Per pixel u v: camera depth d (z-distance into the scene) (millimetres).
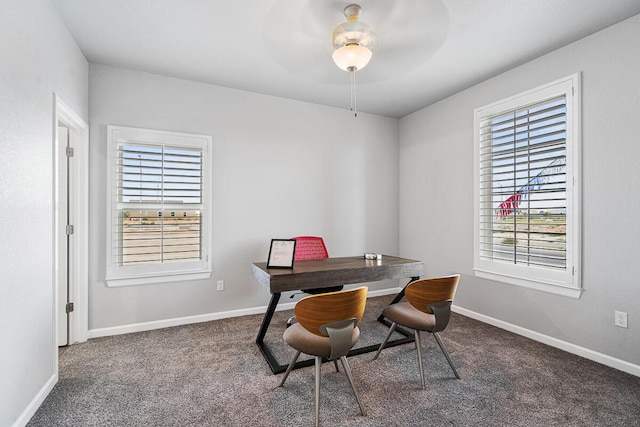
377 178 4270
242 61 2760
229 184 3320
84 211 2660
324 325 1648
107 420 1657
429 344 2629
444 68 2893
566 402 1808
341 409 1751
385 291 4297
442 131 3699
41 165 1818
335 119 3957
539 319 2695
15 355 1542
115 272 2812
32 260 1711
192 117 3143
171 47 2521
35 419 1662
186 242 3096
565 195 2488
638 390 1922
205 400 1836
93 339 2707
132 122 2895
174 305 3066
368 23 2189
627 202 2143
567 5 2006
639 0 1944
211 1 1969
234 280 3344
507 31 2297
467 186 3377
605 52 2252
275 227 3566
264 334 2561
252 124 3441
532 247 2709
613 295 2217
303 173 3740
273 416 1694
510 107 2896
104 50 2557
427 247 3934
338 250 3980
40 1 1810
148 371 2166
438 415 1694
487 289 3156
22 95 1609
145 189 2920
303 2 1984
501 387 1966
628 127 2137
